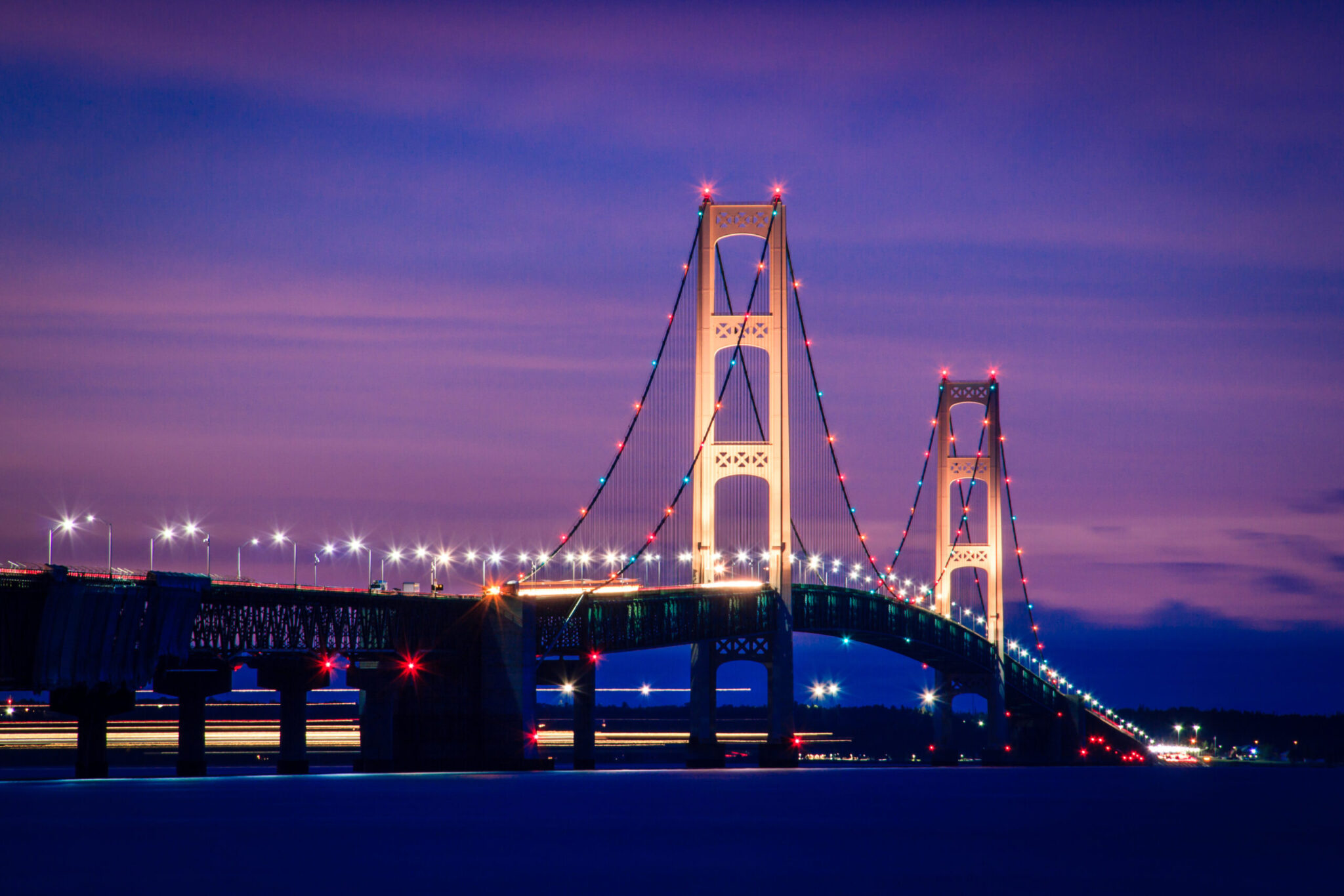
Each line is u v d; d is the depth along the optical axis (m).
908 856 76.69
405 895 61.62
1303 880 70.75
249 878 65.31
